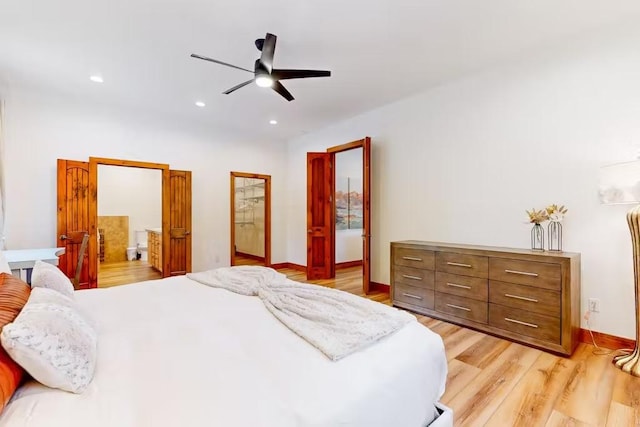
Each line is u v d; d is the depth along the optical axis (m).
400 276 3.72
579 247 2.73
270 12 2.36
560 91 2.82
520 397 1.92
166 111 4.68
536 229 2.97
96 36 2.67
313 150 5.89
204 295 2.12
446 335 2.88
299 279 5.34
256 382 1.04
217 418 0.86
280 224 6.43
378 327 1.45
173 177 4.95
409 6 2.30
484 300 2.93
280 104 4.37
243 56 3.03
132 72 3.36
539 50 2.93
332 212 5.36
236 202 8.37
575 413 1.76
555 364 2.32
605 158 2.58
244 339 1.38
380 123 4.53
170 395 0.96
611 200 2.31
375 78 3.54
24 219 3.84
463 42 2.81
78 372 1.02
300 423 0.86
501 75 3.21
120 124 4.54
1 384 0.87
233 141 5.70
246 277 2.48
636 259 2.22
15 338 0.93
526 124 3.04
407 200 4.18
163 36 2.68
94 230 4.24
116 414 0.88
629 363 2.21
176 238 4.96
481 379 2.12
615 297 2.55
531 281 2.61
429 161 3.91
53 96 4.01
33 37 2.68
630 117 2.47
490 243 3.33
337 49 2.91
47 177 4.00
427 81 3.64
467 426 1.66
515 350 2.56
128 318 1.66
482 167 3.39
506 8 2.33
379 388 1.06
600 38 2.59
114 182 7.07
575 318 2.53
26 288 1.56
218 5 2.27
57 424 0.84
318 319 1.56
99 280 5.14
